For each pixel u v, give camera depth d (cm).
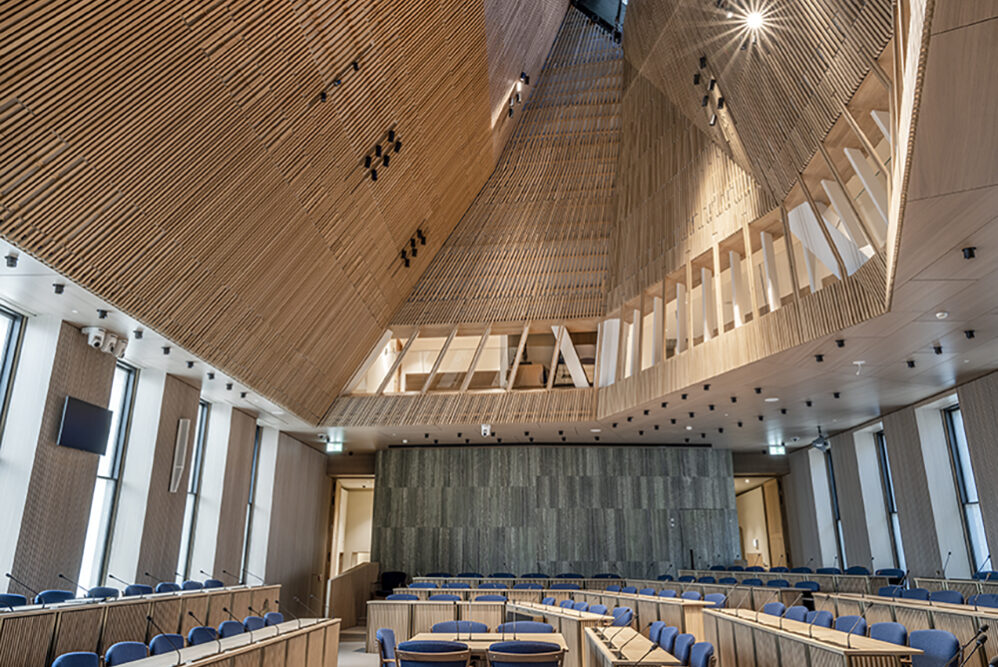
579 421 1383
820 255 892
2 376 850
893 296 731
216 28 636
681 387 1130
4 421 843
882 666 453
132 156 658
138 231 729
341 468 1861
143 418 1073
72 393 892
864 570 1252
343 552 2298
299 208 909
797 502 1802
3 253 647
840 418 1409
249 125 747
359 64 827
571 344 1432
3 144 558
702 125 1093
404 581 1577
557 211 1440
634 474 1673
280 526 1521
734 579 1277
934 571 1231
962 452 1244
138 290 791
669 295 1271
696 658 555
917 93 414
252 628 757
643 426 1453
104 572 1013
